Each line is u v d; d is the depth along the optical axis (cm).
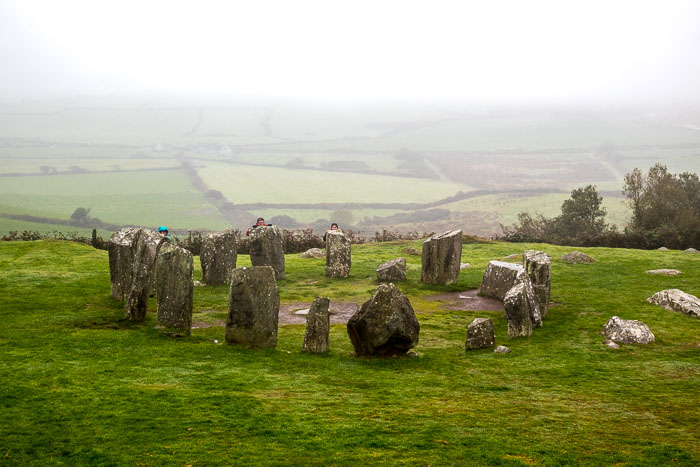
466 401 1491
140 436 1188
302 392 1509
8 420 1235
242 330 1930
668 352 2012
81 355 1756
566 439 1245
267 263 3250
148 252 2222
